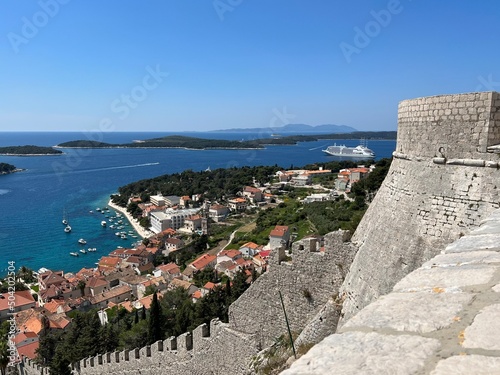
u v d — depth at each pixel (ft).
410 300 15.60
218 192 655.76
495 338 11.52
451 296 15.24
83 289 315.37
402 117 50.55
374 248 50.21
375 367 10.98
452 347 11.47
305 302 64.44
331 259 60.90
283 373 11.82
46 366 153.69
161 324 174.09
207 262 351.46
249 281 232.12
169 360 88.22
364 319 14.52
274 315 68.95
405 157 49.16
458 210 40.86
